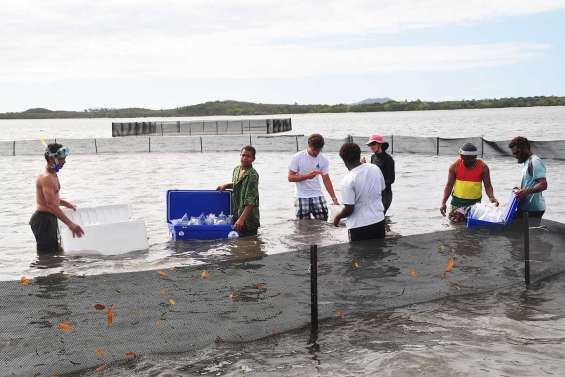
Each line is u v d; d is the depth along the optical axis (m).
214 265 7.35
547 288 6.66
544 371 4.69
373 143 10.55
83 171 23.58
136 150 37.06
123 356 4.97
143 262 8.45
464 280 6.78
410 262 7.28
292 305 6.02
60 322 5.59
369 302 6.18
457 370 4.73
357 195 7.71
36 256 9.00
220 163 26.95
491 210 9.53
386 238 7.98
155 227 11.31
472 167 10.35
